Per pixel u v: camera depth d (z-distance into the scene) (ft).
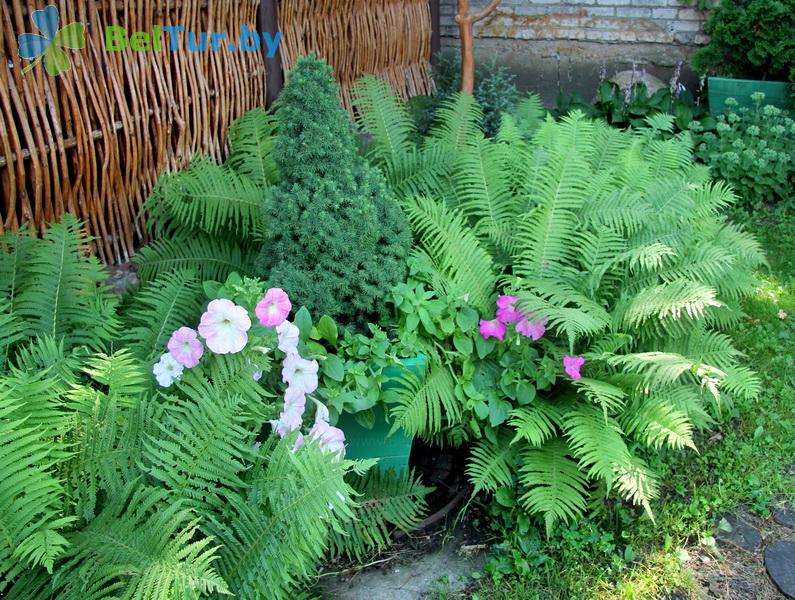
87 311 8.46
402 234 9.78
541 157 11.53
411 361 8.80
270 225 9.05
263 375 8.20
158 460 6.74
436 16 19.70
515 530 9.05
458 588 8.51
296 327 8.04
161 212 10.91
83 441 6.53
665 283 10.32
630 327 10.04
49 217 9.69
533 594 8.36
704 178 12.96
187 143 11.57
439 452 10.57
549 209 10.62
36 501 5.72
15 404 6.22
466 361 9.23
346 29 15.84
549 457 9.08
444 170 11.72
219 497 6.98
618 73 22.35
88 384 7.70
